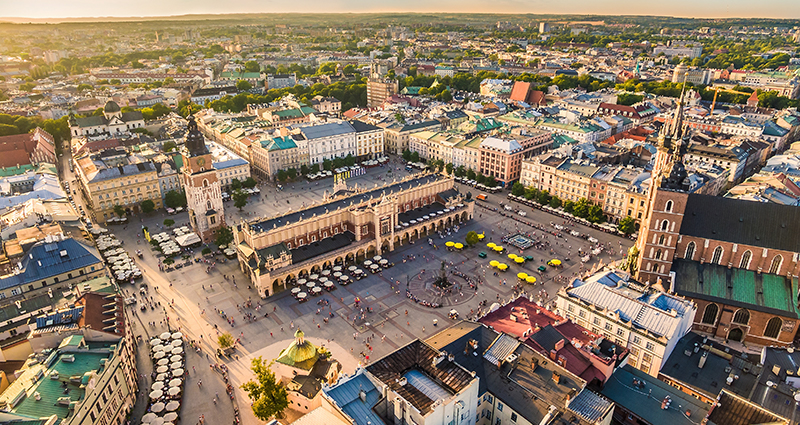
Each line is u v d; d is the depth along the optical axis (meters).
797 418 93.75
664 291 139.38
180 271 183.88
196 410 118.50
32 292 150.25
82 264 159.00
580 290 135.50
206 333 147.50
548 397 96.69
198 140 196.62
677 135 141.88
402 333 148.50
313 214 190.50
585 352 109.06
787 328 137.50
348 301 165.62
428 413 85.12
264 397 107.81
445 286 173.25
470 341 111.69
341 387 95.62
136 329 148.50
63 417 92.38
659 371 116.94
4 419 86.44
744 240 147.50
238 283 175.75
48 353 111.56
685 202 145.12
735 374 113.12
